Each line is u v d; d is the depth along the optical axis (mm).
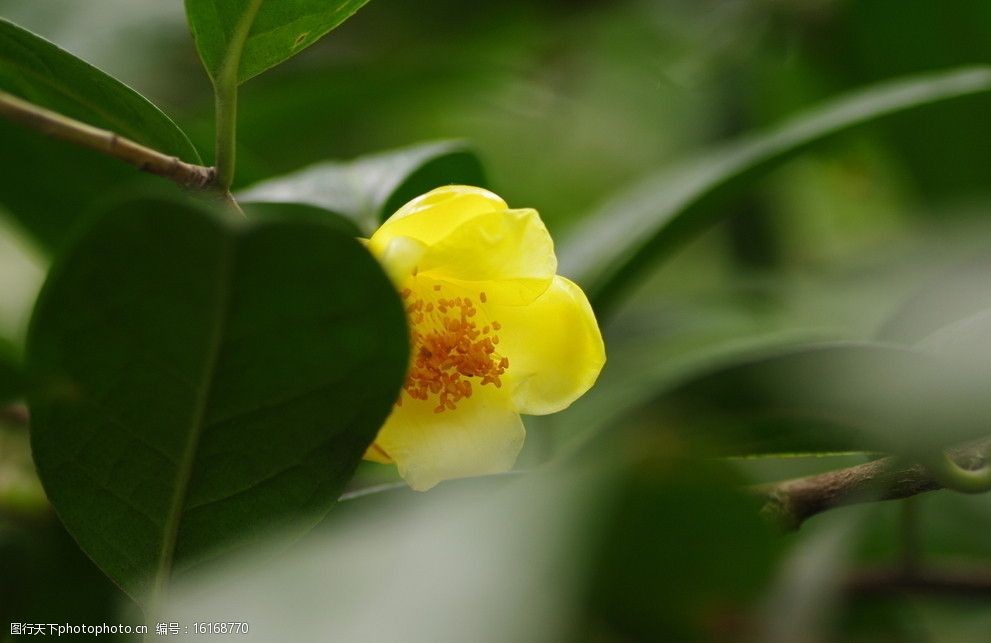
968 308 441
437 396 428
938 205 594
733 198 521
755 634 379
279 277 370
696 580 374
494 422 428
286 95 589
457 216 415
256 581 358
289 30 409
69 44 631
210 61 406
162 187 472
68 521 395
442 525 358
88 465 390
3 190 502
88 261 367
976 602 512
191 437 388
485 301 432
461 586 351
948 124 581
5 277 688
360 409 386
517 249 414
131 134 420
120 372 380
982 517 527
